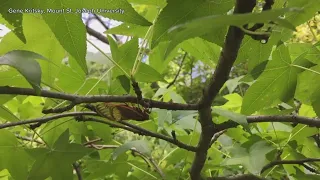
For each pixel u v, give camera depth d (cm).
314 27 71
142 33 56
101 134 68
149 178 74
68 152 55
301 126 65
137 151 71
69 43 41
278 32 47
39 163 55
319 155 70
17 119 58
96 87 64
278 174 76
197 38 61
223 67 40
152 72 57
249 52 49
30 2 39
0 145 55
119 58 56
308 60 52
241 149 64
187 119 73
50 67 57
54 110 46
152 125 77
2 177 69
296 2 42
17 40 54
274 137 70
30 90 44
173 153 75
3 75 52
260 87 53
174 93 77
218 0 38
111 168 71
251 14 27
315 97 55
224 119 70
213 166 69
